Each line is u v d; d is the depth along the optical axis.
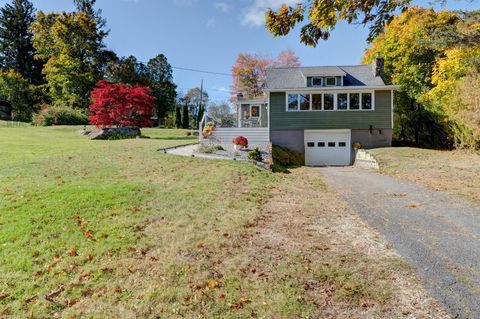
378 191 8.59
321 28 4.31
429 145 20.45
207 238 4.78
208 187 7.97
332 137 18.41
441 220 5.82
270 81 19.55
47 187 6.93
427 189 8.71
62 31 33.47
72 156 10.97
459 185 9.02
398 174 11.62
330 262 4.07
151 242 4.56
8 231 4.62
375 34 4.28
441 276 3.67
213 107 47.72
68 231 4.76
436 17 20.88
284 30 4.34
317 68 20.00
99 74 37.50
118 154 11.82
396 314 2.98
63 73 34.06
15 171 8.32
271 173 11.16
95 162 10.14
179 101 58.75
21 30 42.12
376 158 14.58
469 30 13.17
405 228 5.38
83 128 24.34
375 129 18.08
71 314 2.94
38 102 38.31
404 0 3.97
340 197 7.86
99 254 4.12
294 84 19.03
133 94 20.39
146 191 7.14
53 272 3.64
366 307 3.10
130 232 4.86
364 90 17.97
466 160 13.59
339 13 4.00
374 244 4.67
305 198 7.72
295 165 16.30
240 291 3.39
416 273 3.75
